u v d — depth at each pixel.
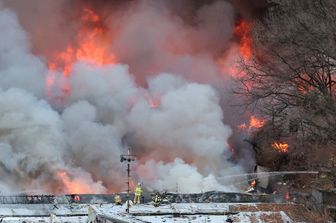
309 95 59.94
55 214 49.78
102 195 55.59
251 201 54.88
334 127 56.84
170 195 54.62
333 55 60.25
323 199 52.34
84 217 48.78
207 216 46.88
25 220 46.84
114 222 42.72
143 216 46.00
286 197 54.97
